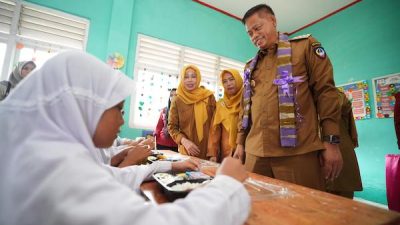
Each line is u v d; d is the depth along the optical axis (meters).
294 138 1.05
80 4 2.88
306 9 3.56
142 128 3.12
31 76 0.44
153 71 3.32
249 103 1.31
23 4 2.62
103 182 0.32
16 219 0.30
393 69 2.77
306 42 1.17
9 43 2.57
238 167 0.47
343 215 0.48
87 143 0.40
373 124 2.88
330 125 1.04
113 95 0.47
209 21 3.80
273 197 0.60
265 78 1.25
